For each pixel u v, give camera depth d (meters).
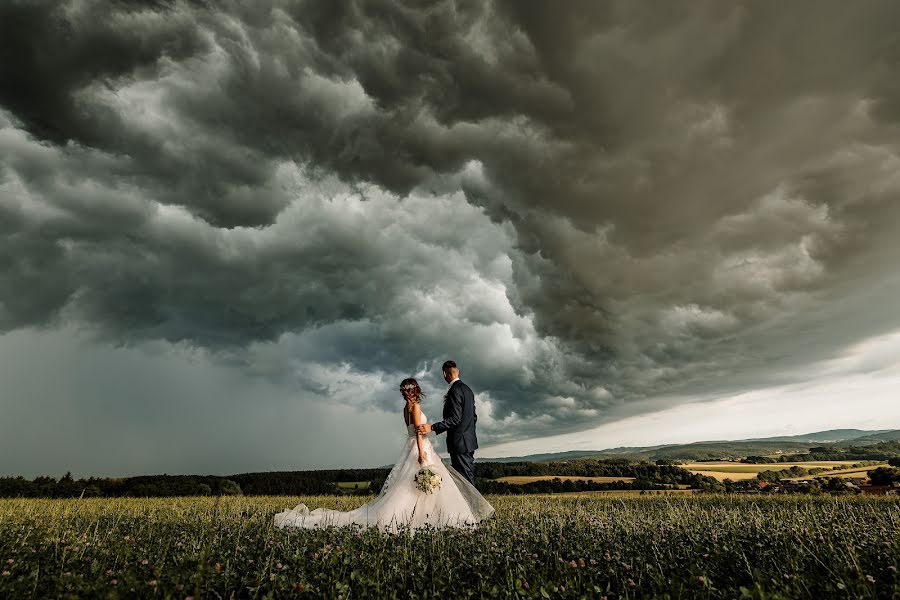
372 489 14.83
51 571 4.70
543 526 7.39
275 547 5.70
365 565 5.02
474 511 9.09
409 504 8.78
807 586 4.11
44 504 11.62
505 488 26.09
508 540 6.18
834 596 3.97
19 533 6.38
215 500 13.19
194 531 7.34
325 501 13.98
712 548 5.62
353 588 4.29
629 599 4.11
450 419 9.88
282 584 4.23
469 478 9.93
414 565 4.93
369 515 8.77
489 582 4.50
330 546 5.46
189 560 5.07
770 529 6.61
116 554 5.59
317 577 4.46
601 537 6.70
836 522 6.90
